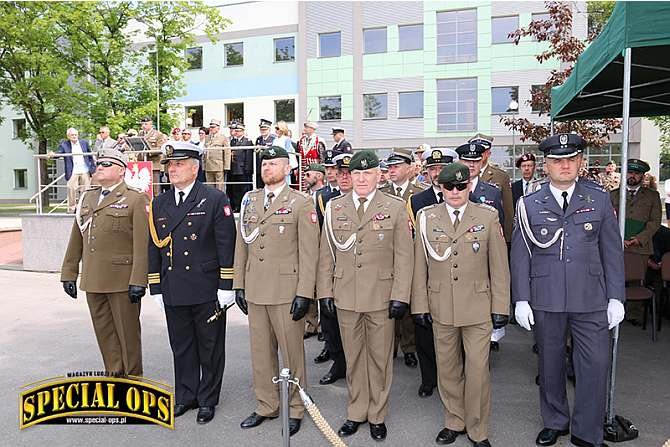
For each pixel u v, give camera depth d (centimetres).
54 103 2009
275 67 2634
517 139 2259
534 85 2222
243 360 537
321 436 376
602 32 421
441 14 2327
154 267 411
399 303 358
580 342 349
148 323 680
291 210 384
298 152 1041
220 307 399
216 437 375
